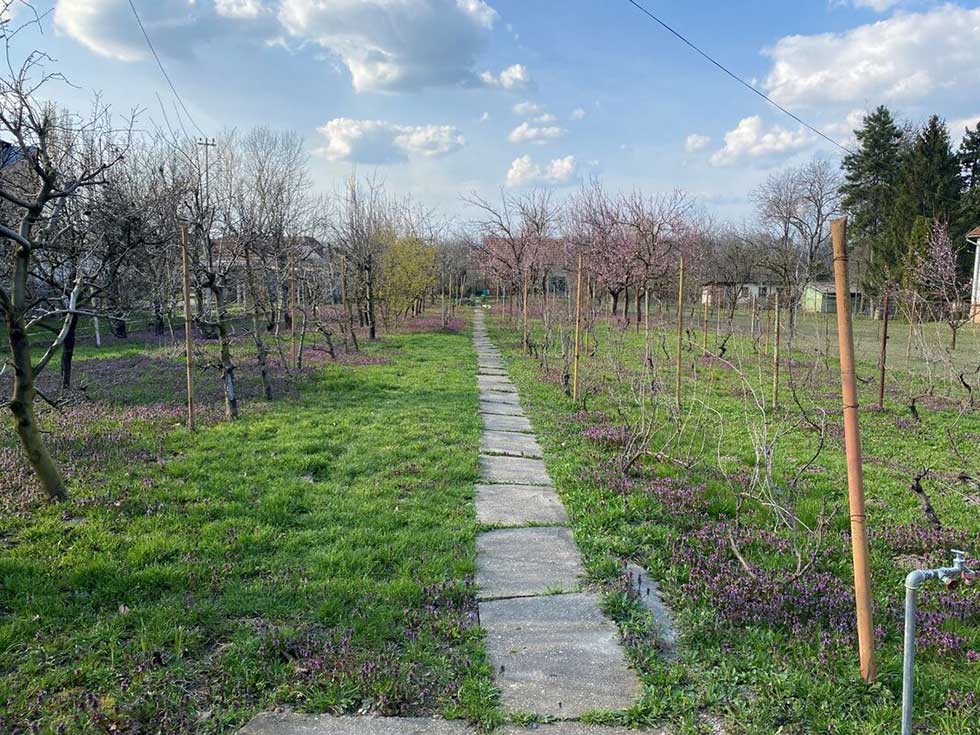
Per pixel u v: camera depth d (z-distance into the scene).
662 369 13.94
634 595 3.88
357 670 3.04
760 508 5.44
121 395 9.89
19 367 4.84
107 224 8.21
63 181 6.88
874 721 2.73
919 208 33.69
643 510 5.37
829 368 14.38
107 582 3.83
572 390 11.53
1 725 2.63
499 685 3.04
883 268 33.25
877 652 3.27
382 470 6.39
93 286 7.76
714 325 24.17
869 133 40.50
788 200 34.81
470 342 21.08
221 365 8.92
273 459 6.50
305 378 11.94
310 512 5.18
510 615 3.74
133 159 12.29
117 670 3.03
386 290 23.78
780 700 2.87
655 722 2.79
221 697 2.88
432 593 3.87
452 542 4.70
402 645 3.37
